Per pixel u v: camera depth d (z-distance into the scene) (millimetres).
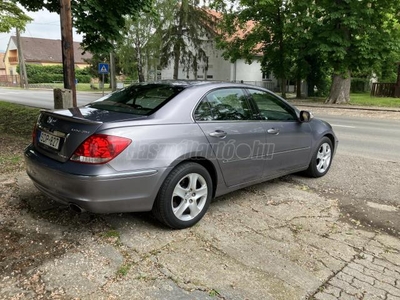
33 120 10109
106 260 2863
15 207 3822
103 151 2896
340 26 19578
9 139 7312
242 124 3926
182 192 3412
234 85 4094
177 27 28609
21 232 3281
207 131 3533
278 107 4582
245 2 22578
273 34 23922
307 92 28734
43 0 9031
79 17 8117
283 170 4637
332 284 2670
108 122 3021
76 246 3064
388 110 17375
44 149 3379
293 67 26062
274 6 22016
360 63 19906
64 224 3471
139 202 3129
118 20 9125
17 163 5477
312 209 4098
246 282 2641
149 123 3174
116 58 34062
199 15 28641
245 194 4539
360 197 4543
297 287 2611
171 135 3254
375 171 5797
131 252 2998
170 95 3568
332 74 21328
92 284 2553
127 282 2590
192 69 30359
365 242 3350
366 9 18109
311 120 5211
